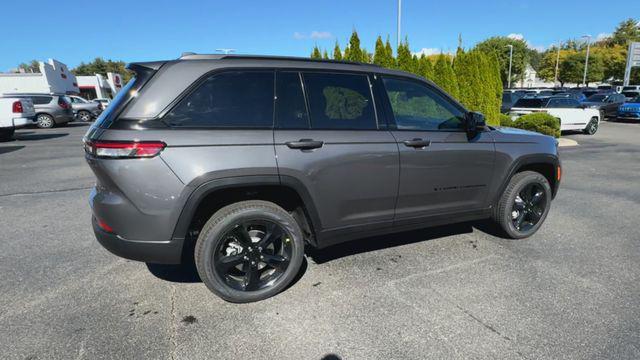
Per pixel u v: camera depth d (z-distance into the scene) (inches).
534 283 123.1
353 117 121.0
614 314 106.0
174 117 100.4
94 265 137.9
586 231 169.8
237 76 108.6
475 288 120.1
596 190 243.6
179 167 98.4
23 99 507.2
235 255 111.5
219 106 105.3
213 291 109.0
